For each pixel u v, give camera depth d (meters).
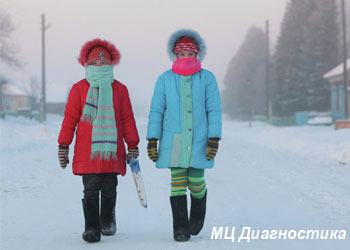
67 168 15.65
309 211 8.84
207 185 12.09
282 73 81.81
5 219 8.19
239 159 18.30
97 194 6.48
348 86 57.09
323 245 6.39
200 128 6.62
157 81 6.77
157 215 8.41
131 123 6.64
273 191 11.22
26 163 16.42
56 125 56.66
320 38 75.75
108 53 6.68
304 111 75.56
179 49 6.73
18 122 51.31
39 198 10.38
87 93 6.50
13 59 68.00
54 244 6.41
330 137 30.58
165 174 14.01
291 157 19.58
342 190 11.46
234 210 8.88
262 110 105.94
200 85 6.68
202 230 7.21
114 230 6.86
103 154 6.41
